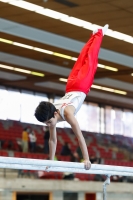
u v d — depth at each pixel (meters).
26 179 19.08
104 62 23.33
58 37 19.02
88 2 14.95
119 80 28.72
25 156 23.33
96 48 6.38
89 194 21.42
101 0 14.73
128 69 25.06
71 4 15.20
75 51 20.41
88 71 6.12
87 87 6.06
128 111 37.81
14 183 18.61
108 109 35.91
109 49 21.14
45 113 5.43
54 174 20.84
